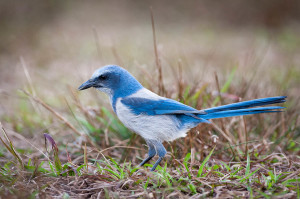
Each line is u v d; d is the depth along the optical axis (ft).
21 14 99.35
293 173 26.11
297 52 79.05
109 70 31.53
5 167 28.60
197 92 38.68
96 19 102.32
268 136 37.19
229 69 57.00
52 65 66.59
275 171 27.81
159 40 83.61
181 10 111.65
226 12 107.55
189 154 30.17
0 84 57.00
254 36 90.89
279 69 64.18
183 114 30.78
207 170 28.14
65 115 41.81
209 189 24.98
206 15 108.68
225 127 36.04
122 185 25.62
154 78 41.32
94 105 44.86
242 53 74.49
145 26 98.32
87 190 25.20
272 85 50.34
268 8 103.14
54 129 39.32
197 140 34.65
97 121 39.24
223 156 33.81
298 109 41.65
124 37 84.84
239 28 100.01
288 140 36.09
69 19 100.37
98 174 27.20
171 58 66.28
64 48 77.00
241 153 32.99
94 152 34.68
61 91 48.96
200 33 93.20
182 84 38.68
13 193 23.80
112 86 31.63
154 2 116.37
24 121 41.57
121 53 70.08
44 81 56.75
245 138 35.17
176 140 34.37
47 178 26.84
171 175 27.66
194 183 25.88
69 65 65.41
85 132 36.29
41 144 36.58
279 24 100.37
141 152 34.88
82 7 110.83
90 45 77.61
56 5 107.86
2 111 45.83
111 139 36.70
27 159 32.58
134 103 30.22
